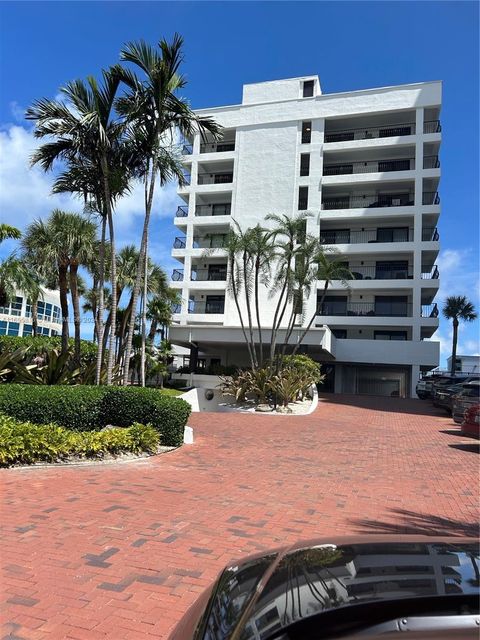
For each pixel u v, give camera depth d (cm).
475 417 1301
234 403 2389
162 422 1048
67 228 2055
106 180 1474
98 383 1551
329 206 4319
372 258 4119
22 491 652
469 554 210
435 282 3831
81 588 385
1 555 440
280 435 1370
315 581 186
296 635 154
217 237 3906
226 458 976
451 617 155
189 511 598
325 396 3098
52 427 877
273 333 2608
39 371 1597
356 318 3922
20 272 2317
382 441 1324
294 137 4372
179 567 430
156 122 1488
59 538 487
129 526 532
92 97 1424
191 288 4319
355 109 4250
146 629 330
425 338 4375
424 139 4041
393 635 148
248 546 488
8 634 318
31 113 1397
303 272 2609
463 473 920
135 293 1599
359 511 634
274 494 704
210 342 3259
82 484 705
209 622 191
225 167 4684
